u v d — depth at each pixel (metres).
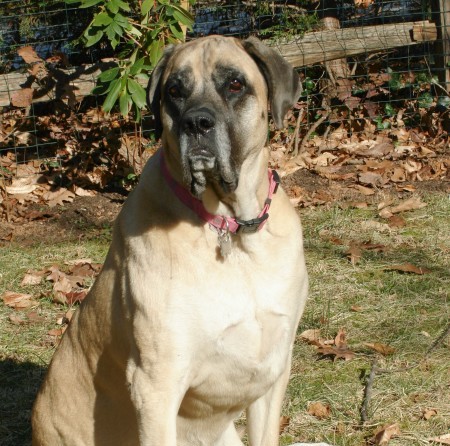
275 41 6.62
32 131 6.74
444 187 5.70
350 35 6.60
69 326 3.42
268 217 3.25
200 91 3.22
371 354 4.05
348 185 5.87
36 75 6.25
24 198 5.95
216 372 3.22
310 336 4.15
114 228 3.32
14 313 4.46
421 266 4.63
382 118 6.91
